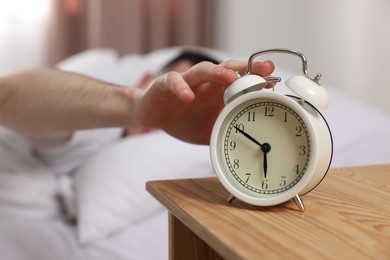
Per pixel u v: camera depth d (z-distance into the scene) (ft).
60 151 5.06
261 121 2.04
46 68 3.71
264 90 2.01
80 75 3.51
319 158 1.95
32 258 4.21
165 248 4.11
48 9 8.31
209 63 2.20
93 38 8.52
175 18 9.00
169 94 2.42
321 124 2.04
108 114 2.95
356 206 2.02
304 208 1.97
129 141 4.98
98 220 4.25
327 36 8.52
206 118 2.59
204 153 4.67
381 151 4.99
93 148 5.27
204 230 1.73
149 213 4.49
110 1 8.55
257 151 2.04
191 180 2.39
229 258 1.53
